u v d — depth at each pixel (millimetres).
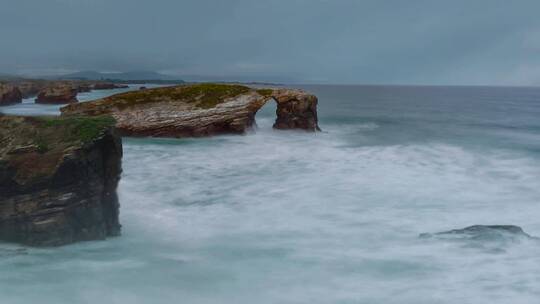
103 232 14062
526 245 13531
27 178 12836
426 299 10766
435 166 26406
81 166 13125
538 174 24531
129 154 28469
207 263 12820
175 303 10766
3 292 11062
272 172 24234
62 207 13078
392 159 28406
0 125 14047
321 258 13102
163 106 36000
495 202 18797
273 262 12883
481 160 28703
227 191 20344
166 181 21844
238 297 11000
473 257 12922
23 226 13047
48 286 11391
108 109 35406
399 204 18406
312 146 33531
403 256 13133
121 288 11391
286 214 17141
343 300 10781
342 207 17969
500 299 10750
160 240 14461
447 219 16531
